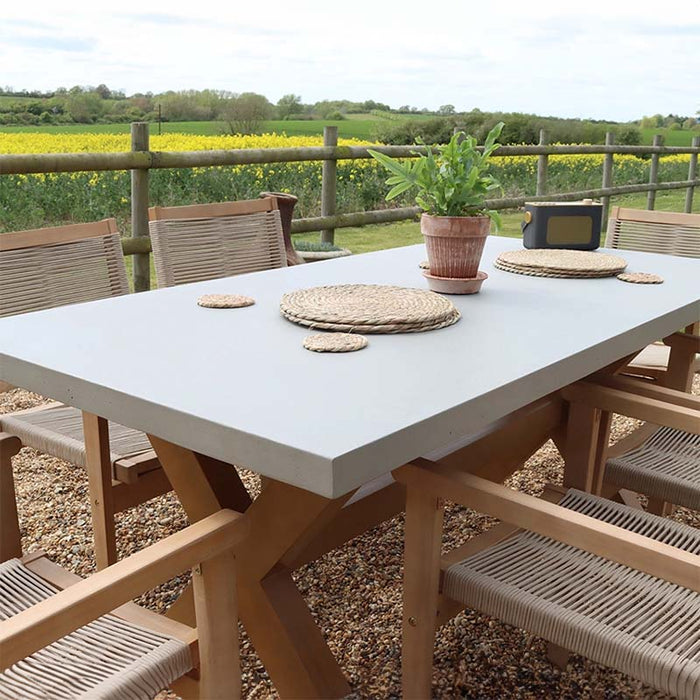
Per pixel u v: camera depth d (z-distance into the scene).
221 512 1.27
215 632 1.26
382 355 1.51
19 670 1.19
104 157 4.27
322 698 1.62
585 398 1.79
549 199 7.90
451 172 1.99
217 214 2.80
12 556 1.66
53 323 1.71
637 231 3.36
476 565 1.50
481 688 1.81
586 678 1.86
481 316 1.83
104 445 1.83
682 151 10.44
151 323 1.71
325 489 1.07
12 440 1.62
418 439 1.20
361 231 8.74
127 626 1.32
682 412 1.67
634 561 1.20
